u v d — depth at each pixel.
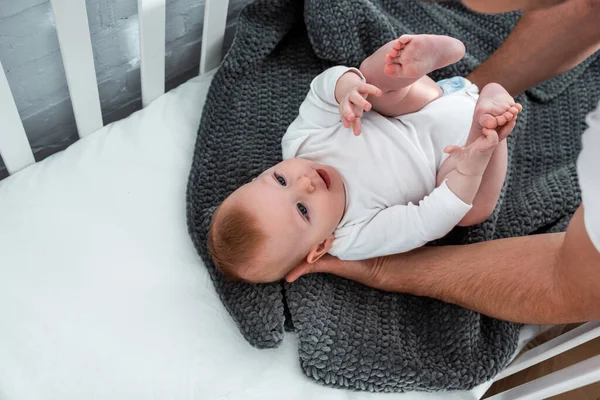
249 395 0.88
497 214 1.01
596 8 0.94
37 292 0.89
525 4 0.55
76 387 0.84
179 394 0.86
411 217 0.88
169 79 1.20
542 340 1.03
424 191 0.93
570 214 1.07
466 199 0.86
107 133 1.04
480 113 0.83
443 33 1.25
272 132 1.10
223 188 1.03
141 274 0.94
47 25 0.87
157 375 0.87
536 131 1.18
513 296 0.84
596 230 0.62
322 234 0.89
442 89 0.99
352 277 0.97
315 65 1.18
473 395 0.95
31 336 0.86
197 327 0.92
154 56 1.02
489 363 0.94
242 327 0.91
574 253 0.72
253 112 1.11
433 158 0.94
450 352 0.95
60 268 0.92
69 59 0.88
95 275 0.92
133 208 0.99
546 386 0.85
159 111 1.09
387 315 0.97
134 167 1.02
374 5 1.17
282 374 0.91
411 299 1.00
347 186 0.92
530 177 1.14
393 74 0.82
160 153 1.05
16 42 0.85
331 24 1.11
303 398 0.89
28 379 0.84
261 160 1.06
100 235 0.95
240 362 0.90
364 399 0.91
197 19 1.12
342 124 0.94
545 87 1.20
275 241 0.86
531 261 0.85
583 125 1.19
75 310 0.89
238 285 0.94
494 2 0.55
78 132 1.03
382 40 1.15
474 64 1.17
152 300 0.92
